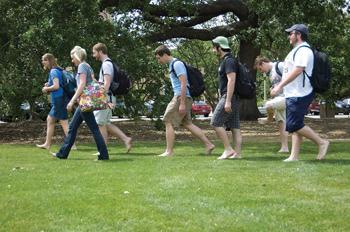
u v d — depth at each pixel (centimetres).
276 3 2348
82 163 1052
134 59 1923
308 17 2394
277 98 1247
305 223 597
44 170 955
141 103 2028
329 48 2538
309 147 1380
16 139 1978
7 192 752
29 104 2067
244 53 3167
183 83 1153
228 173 901
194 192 746
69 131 1141
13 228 581
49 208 660
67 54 1803
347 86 2711
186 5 2441
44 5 1844
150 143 1608
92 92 1083
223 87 1128
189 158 1131
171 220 608
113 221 605
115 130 1281
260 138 1881
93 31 1886
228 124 1148
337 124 2827
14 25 1886
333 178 845
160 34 2723
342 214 632
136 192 748
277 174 888
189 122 1221
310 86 1030
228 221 603
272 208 659
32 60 1914
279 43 2423
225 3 2816
